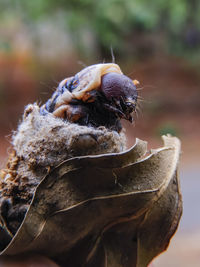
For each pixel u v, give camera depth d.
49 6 0.54
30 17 0.55
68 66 0.52
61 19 0.56
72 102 0.07
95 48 0.53
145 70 0.59
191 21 0.71
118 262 0.07
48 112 0.07
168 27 0.68
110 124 0.07
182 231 0.26
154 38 0.65
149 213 0.07
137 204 0.07
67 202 0.07
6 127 0.41
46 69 0.52
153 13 0.62
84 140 0.06
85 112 0.07
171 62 0.65
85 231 0.07
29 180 0.07
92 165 0.06
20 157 0.07
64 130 0.06
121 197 0.07
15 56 0.57
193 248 0.23
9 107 0.46
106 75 0.07
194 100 0.56
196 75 0.63
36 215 0.06
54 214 0.07
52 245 0.07
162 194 0.07
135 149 0.07
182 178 0.36
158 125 0.49
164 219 0.07
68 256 0.07
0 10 0.56
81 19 0.53
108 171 0.06
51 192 0.06
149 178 0.07
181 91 0.58
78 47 0.54
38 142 0.07
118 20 0.54
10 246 0.07
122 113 0.07
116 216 0.07
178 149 0.07
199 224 0.27
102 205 0.07
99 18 0.52
